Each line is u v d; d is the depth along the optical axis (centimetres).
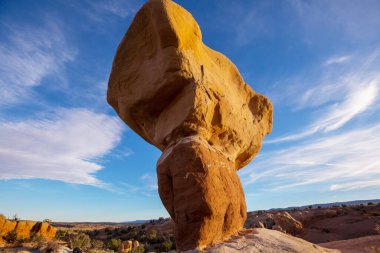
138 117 1073
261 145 1415
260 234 989
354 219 4234
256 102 1433
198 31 1079
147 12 990
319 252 980
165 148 997
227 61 1302
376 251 1249
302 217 4738
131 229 6462
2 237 3397
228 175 1023
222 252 749
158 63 951
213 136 1048
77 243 3148
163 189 895
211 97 995
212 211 836
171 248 3609
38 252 2608
